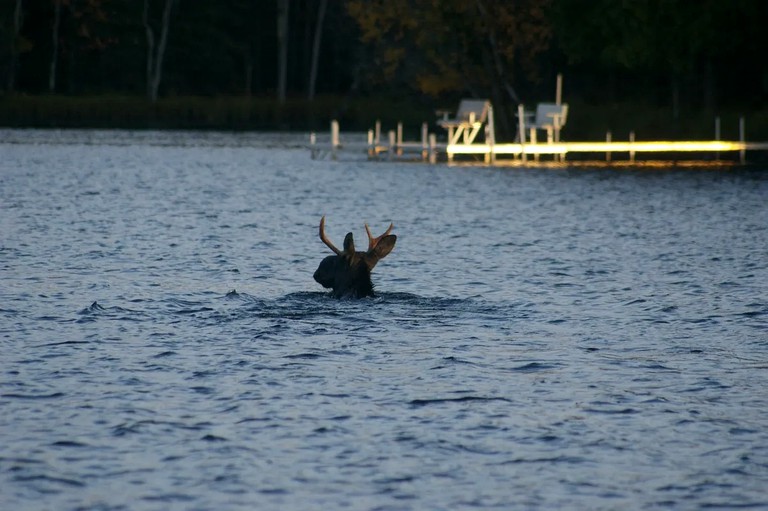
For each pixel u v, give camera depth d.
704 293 71.50
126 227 104.31
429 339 57.28
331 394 47.22
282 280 75.88
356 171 187.50
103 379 49.12
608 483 38.03
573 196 144.50
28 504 35.94
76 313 62.91
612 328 60.72
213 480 37.97
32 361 52.03
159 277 76.06
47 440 41.41
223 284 73.69
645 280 76.88
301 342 56.12
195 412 44.72
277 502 36.34
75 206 122.81
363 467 39.22
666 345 56.66
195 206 126.25
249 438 41.81
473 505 36.28
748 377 50.50
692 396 47.50
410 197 142.75
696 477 38.56
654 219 117.19
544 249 93.19
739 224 111.69
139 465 39.16
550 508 36.12
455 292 71.94
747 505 36.34
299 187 155.38
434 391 47.78
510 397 47.12
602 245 95.94
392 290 72.62
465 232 105.69
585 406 46.00
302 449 40.78
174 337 57.12
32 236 96.00
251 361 52.31
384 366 51.75
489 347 55.78
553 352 54.88
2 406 45.16
